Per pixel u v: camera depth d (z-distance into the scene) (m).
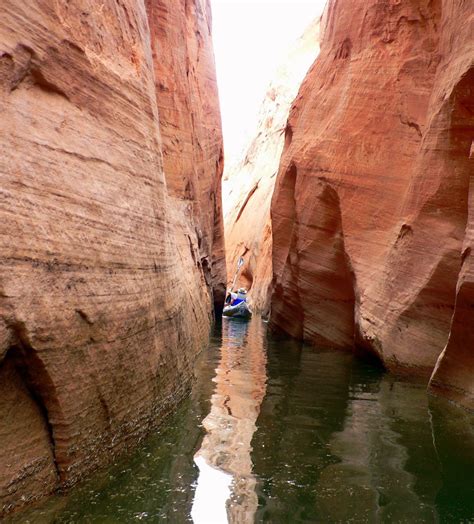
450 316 8.54
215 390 7.55
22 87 3.87
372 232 10.80
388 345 9.27
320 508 3.87
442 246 8.55
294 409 6.64
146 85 6.46
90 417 4.07
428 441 5.43
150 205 6.03
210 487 4.13
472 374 6.85
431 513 3.84
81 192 4.27
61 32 4.35
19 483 3.34
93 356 4.13
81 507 3.62
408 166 10.36
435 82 9.66
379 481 4.39
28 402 3.54
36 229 3.58
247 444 5.22
